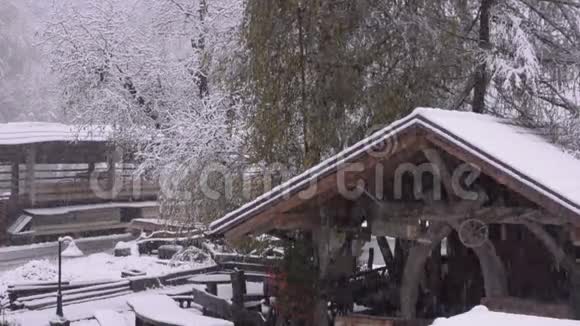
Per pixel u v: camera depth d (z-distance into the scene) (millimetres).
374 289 13414
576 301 8906
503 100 15438
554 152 10820
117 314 17062
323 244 10664
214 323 12961
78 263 24344
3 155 30297
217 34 20859
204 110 18594
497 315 6188
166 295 17344
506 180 8211
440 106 15227
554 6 15828
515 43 14984
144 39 24797
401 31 14523
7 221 29781
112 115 23797
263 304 15117
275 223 10250
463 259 12797
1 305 17906
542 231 9102
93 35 24859
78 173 33562
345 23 14320
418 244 10023
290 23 14516
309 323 11117
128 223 32656
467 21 15938
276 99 14562
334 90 14398
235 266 19328
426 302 12523
